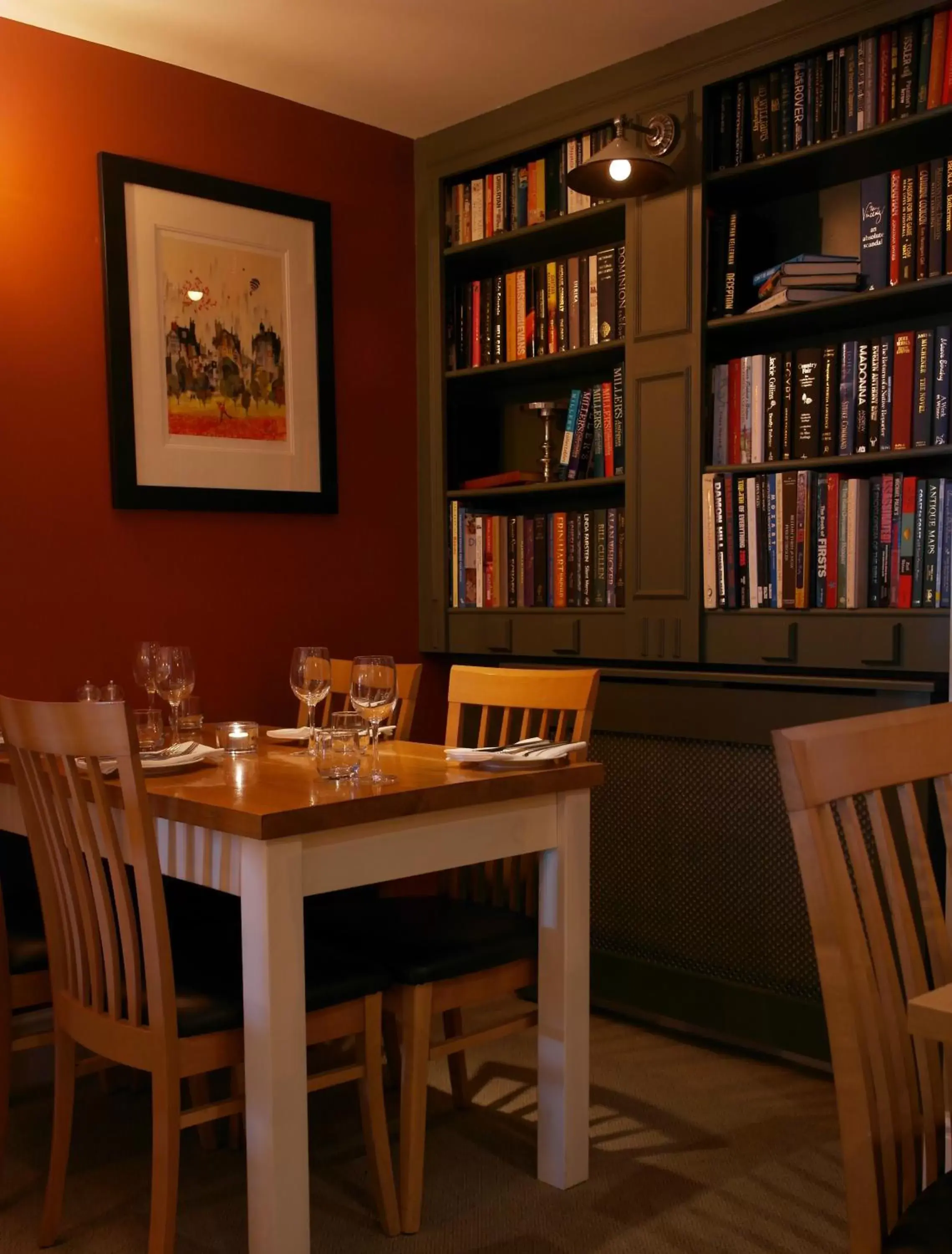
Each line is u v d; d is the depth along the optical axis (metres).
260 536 3.50
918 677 2.81
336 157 3.64
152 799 2.01
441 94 3.48
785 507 2.96
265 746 2.76
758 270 3.19
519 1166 2.38
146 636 3.24
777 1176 2.34
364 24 3.03
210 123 3.34
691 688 3.04
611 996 3.25
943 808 1.56
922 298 2.79
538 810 2.24
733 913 2.98
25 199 2.99
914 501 2.75
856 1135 1.24
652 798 3.15
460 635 3.80
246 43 3.14
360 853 1.97
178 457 3.27
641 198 3.23
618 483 3.34
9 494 2.98
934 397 2.74
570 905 2.27
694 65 3.08
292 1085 1.88
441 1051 2.17
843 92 2.85
